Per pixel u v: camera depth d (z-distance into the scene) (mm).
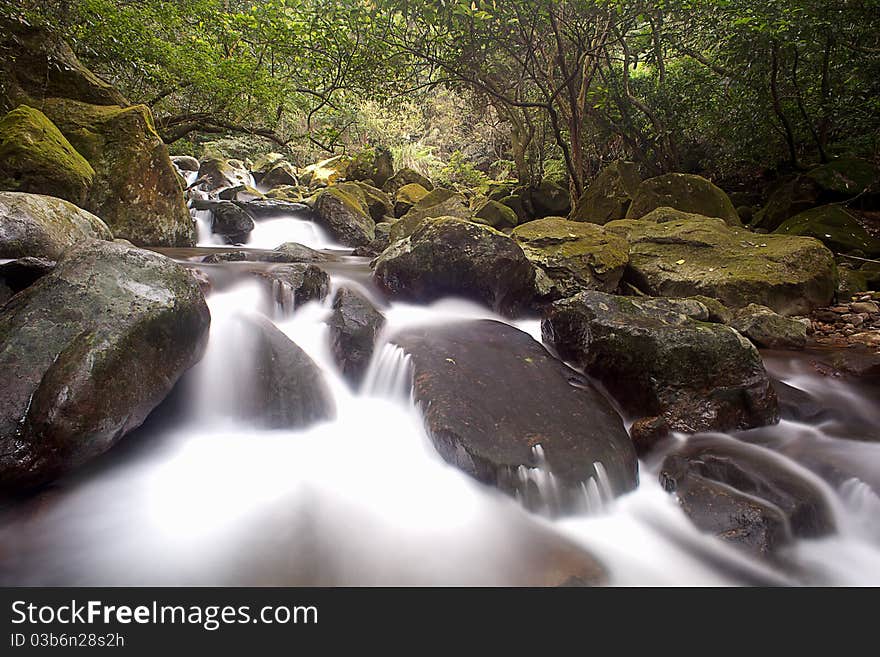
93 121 8297
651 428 3459
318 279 5102
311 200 14945
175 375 3107
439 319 4953
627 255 7082
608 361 3918
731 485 3008
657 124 11805
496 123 20672
